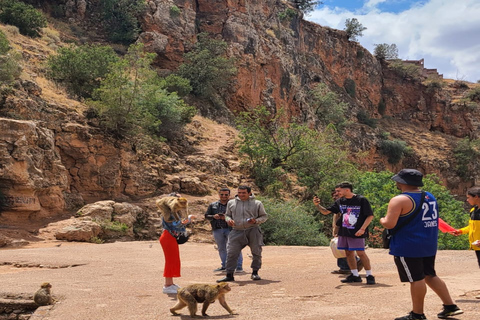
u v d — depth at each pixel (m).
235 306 6.11
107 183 24.59
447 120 80.06
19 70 26.08
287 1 70.69
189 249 15.14
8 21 37.59
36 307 6.61
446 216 23.83
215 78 43.16
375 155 65.38
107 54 33.31
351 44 76.94
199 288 5.58
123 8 45.66
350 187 7.80
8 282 8.08
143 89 29.55
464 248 21.75
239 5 49.59
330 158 32.00
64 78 31.11
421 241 4.77
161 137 29.84
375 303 5.94
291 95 52.28
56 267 10.78
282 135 33.44
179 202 7.07
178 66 44.59
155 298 6.64
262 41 49.94
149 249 14.94
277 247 15.67
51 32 40.31
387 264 10.34
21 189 19.64
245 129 33.75
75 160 24.14
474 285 7.12
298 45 64.62
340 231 7.73
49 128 23.42
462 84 87.62
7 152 19.34
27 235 18.00
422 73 86.75
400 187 5.09
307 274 8.95
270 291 7.10
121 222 21.02
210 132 37.91
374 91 79.88
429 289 6.85
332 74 72.12
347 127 63.41
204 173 30.11
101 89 26.22
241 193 8.19
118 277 8.91
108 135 25.83
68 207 22.66
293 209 23.47
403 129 77.62
